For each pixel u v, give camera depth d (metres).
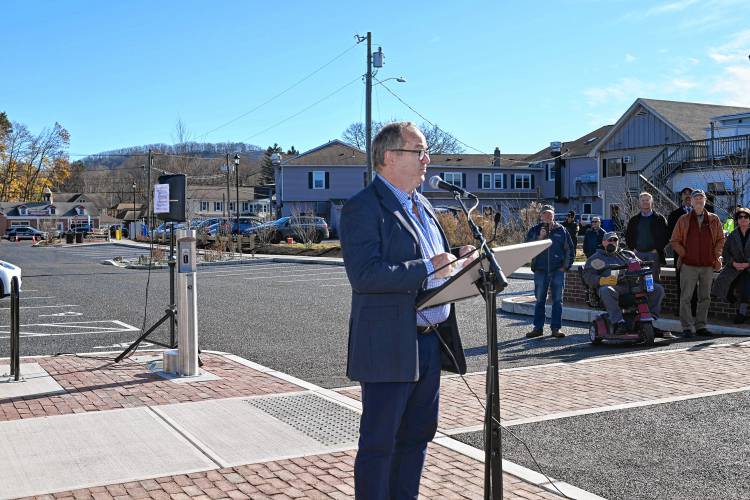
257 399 6.90
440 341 3.82
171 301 8.83
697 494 4.48
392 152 3.59
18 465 5.02
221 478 4.79
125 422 6.10
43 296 18.22
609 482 4.69
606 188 42.66
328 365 8.83
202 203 93.94
